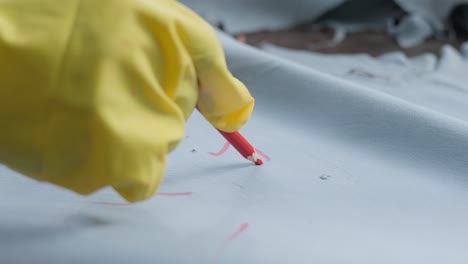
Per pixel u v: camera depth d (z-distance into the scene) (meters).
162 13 0.45
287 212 0.54
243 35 1.56
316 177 0.63
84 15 0.44
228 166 0.64
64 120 0.43
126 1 0.45
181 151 0.67
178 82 0.46
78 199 0.53
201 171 0.62
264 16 1.66
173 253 0.45
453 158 0.68
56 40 0.43
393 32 1.62
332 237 0.50
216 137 0.72
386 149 0.71
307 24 1.69
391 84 1.10
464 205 0.60
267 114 0.82
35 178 0.45
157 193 0.55
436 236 0.53
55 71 0.43
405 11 1.69
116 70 0.43
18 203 0.51
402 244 0.50
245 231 0.49
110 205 0.52
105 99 0.42
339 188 0.61
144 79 0.44
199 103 0.52
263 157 0.68
